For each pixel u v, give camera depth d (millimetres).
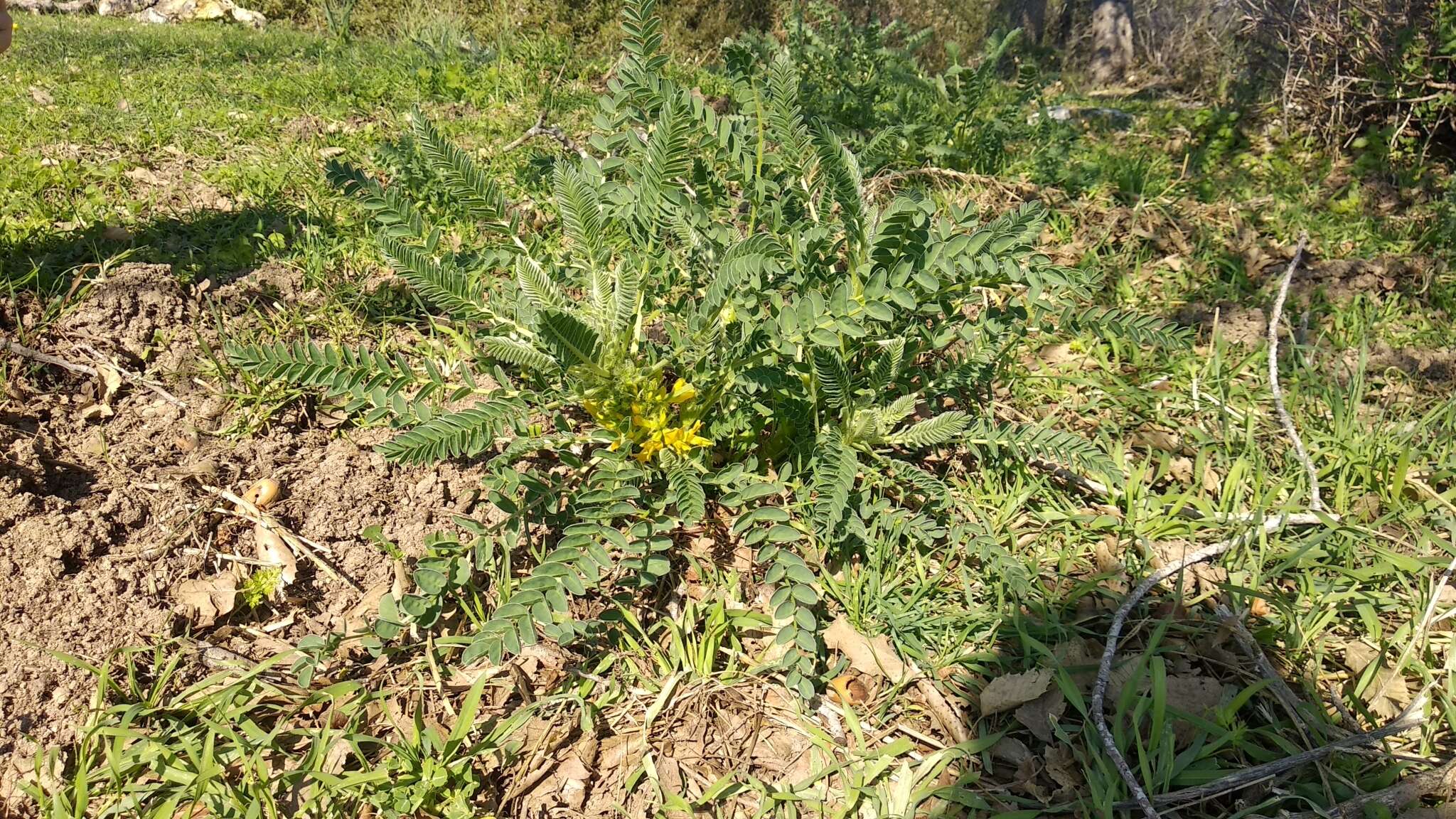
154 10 11445
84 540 2287
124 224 3691
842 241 2631
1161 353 3566
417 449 2119
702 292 2754
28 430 2611
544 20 10727
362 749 2012
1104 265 4309
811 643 1967
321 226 3889
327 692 2057
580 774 2006
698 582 2451
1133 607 2402
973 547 2352
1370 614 2387
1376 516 2816
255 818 1804
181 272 3357
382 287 3482
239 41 8086
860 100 5555
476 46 7445
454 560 2168
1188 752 2055
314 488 2629
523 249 2633
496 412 2264
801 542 2525
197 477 2562
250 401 2840
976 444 2773
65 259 3357
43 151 4430
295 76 6438
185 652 2154
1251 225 4957
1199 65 10430
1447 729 2176
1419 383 3496
